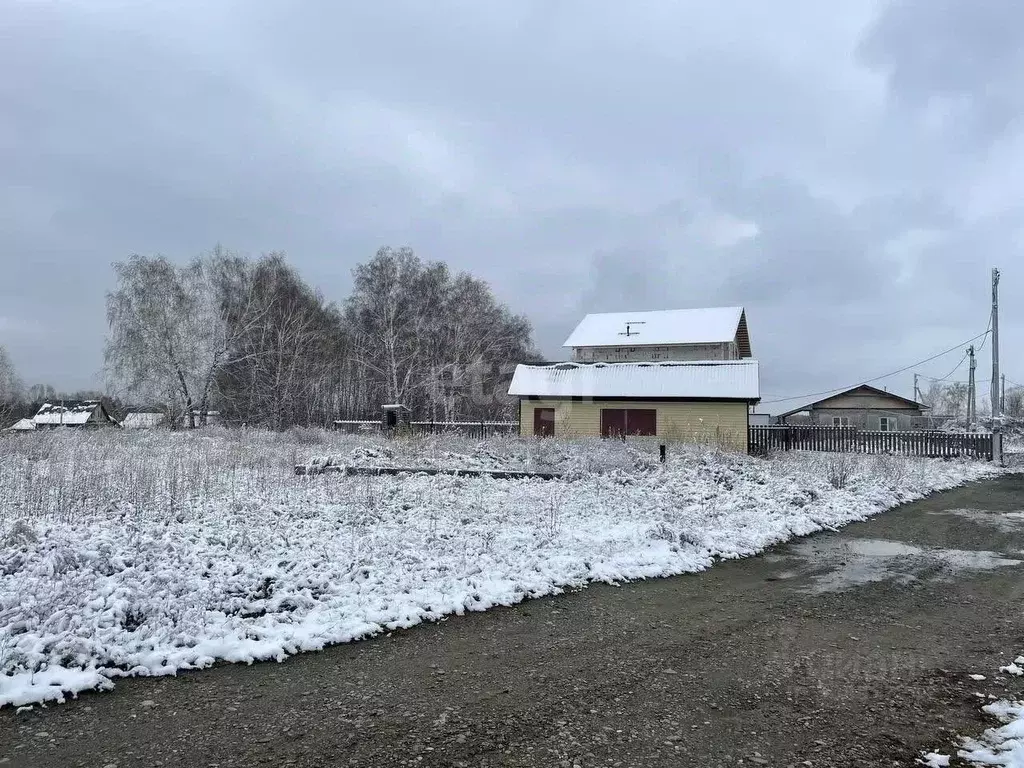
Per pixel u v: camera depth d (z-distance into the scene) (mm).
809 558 9609
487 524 10281
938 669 5344
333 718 4375
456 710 4508
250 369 37469
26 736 4082
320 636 5797
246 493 11945
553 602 7180
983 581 8328
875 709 4574
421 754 3895
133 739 4066
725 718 4418
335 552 8148
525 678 5090
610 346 41281
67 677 4793
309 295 43562
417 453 18656
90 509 9969
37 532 8242
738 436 27016
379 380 43500
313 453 18625
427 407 42438
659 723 4332
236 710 4484
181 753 3896
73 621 5520
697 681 5059
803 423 65188
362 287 44625
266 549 8211
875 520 13094
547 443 22078
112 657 5152
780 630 6340
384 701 4645
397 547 8477
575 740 4082
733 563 9250
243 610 6312
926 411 67062
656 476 15797
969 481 20938
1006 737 4141
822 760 3861
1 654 4902
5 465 13883
